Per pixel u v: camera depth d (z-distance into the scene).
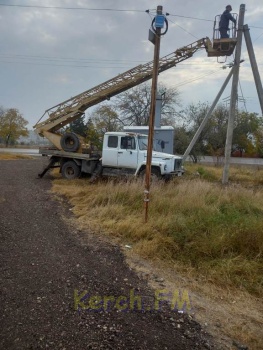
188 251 4.76
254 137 42.31
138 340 2.69
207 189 8.38
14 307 3.09
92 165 12.38
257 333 2.95
